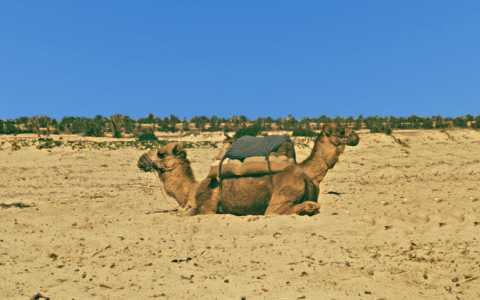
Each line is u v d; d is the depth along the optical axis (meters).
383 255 7.62
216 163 11.89
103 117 64.00
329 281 6.52
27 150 29.64
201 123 69.31
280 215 10.47
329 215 10.58
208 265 7.46
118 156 28.69
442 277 6.50
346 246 8.22
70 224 10.78
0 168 24.72
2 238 9.35
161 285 6.55
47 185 20.11
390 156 24.48
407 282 6.38
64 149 30.52
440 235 8.65
